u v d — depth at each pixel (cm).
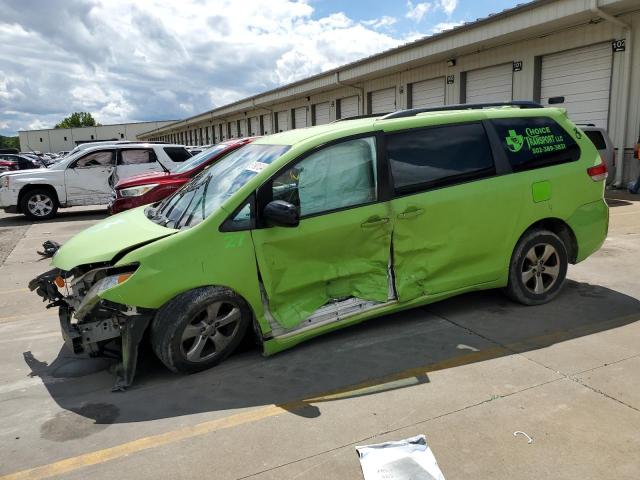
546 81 1523
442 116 442
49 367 411
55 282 404
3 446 300
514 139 461
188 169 913
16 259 858
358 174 403
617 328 426
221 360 387
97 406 342
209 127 4925
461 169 436
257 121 3697
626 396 321
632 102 1302
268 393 346
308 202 388
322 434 296
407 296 421
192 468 271
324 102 2712
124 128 9506
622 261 635
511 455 269
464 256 439
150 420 321
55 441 303
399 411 316
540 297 483
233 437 297
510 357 381
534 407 313
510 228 454
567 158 480
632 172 1324
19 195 1305
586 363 366
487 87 1711
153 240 371
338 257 397
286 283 382
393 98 2177
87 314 369
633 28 1270
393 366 376
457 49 1680
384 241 408
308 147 393
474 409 314
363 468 262
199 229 365
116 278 352
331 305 402
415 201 413
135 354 361
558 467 259
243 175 402
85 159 1334
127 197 880
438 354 392
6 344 465
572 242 493
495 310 477
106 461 281
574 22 1352
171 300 360
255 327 390
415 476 254
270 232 375
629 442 276
